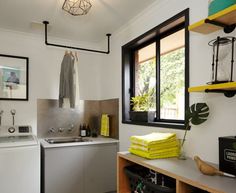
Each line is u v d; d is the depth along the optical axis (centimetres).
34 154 216
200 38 161
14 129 258
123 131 265
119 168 172
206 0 158
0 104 269
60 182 242
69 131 309
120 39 277
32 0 201
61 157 243
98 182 264
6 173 202
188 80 170
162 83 231
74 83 274
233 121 135
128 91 266
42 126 292
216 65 134
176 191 118
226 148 118
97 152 265
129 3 207
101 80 330
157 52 229
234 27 135
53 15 233
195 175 115
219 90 131
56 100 303
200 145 157
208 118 152
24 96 282
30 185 212
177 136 180
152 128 211
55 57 306
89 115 326
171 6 192
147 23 225
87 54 330
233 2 120
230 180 107
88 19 243
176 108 213
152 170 145
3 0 200
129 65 269
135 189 161
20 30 276
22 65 283
